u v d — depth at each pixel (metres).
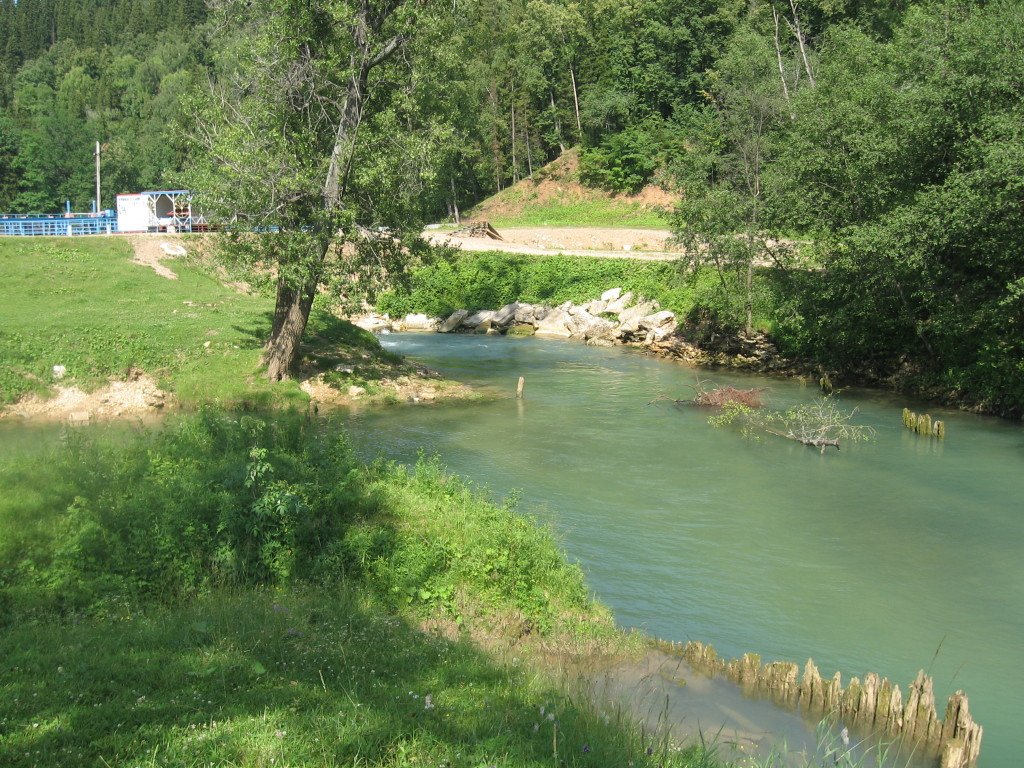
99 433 20.47
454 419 24.05
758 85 38.09
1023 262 24.06
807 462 19.38
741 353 33.56
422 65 25.20
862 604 12.07
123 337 26.88
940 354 26.94
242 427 15.16
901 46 28.67
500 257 48.56
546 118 79.19
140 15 151.75
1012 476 18.22
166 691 6.74
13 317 28.25
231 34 26.69
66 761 5.44
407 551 10.93
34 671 7.08
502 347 38.91
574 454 20.09
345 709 6.49
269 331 28.94
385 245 25.48
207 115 24.69
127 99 115.50
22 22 154.75
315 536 10.91
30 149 89.94
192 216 47.75
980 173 22.42
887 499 16.72
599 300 43.34
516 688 7.66
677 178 38.06
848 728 8.61
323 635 8.41
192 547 10.37
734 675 9.56
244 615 8.80
